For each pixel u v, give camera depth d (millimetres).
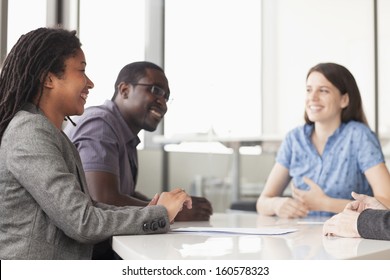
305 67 5719
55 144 1441
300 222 2021
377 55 5320
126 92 2482
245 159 5977
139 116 2484
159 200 1562
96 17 3770
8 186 1405
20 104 1531
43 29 1597
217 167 5844
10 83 1544
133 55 4176
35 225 1396
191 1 5355
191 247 1201
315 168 2746
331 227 1432
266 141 5031
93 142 2213
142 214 1463
